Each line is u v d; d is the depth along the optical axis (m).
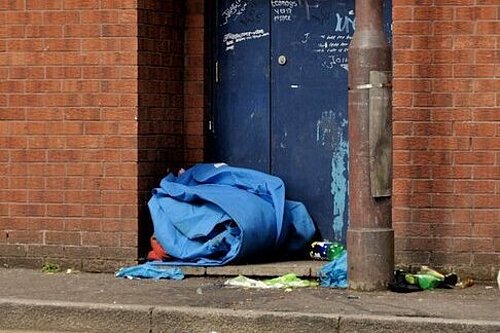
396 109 10.23
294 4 11.06
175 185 10.64
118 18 10.65
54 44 10.80
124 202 10.67
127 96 10.65
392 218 10.25
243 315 8.78
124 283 10.15
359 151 9.58
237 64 11.21
